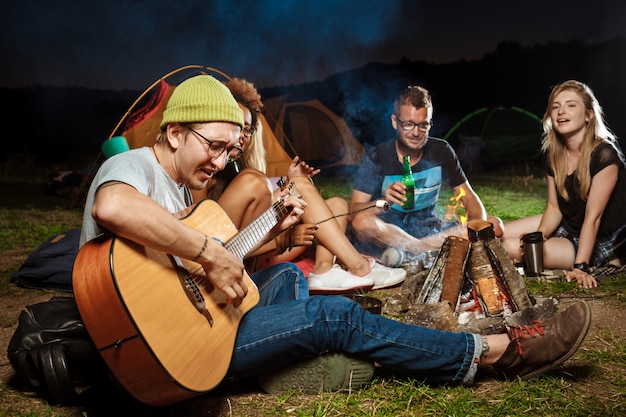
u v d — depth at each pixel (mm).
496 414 2504
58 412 2609
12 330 3754
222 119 2449
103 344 2172
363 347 2602
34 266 4676
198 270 2436
